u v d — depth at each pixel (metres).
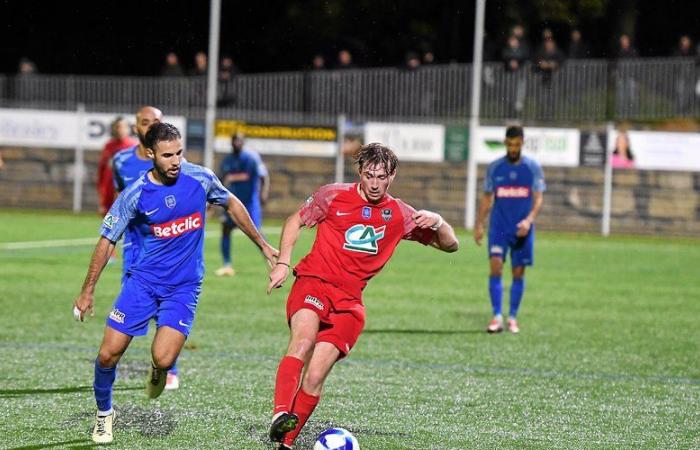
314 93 87.56
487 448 19.72
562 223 82.12
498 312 34.81
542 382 26.42
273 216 86.81
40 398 22.97
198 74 90.50
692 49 90.50
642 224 80.94
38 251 57.94
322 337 18.45
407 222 18.70
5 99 92.19
